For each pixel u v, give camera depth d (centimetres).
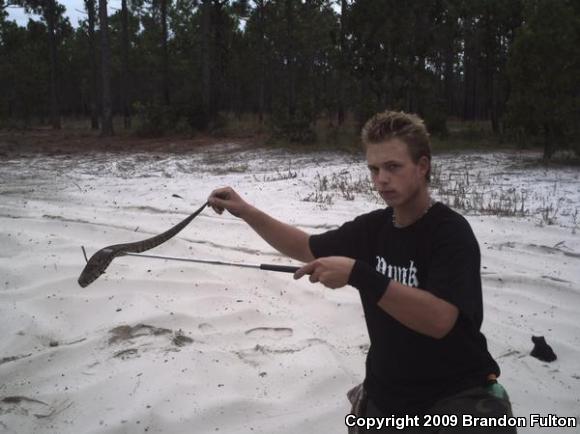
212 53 2847
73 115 5622
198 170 1480
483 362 231
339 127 2666
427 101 2116
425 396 229
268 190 1122
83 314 502
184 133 2486
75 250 642
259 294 549
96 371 409
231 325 483
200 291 544
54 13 3550
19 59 4150
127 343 445
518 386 396
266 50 3516
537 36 1375
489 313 511
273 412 367
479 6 2145
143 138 2466
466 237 222
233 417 362
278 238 274
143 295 521
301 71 3531
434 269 220
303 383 395
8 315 495
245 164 1580
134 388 384
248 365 418
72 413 366
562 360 435
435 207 232
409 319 208
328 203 968
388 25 1888
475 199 977
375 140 231
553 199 992
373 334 239
